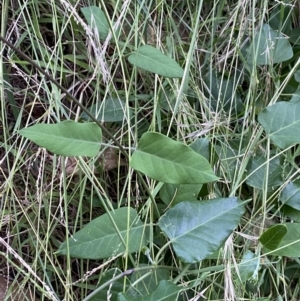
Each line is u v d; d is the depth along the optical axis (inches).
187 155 14.0
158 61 16.6
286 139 17.8
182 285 17.0
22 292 18.3
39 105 20.6
